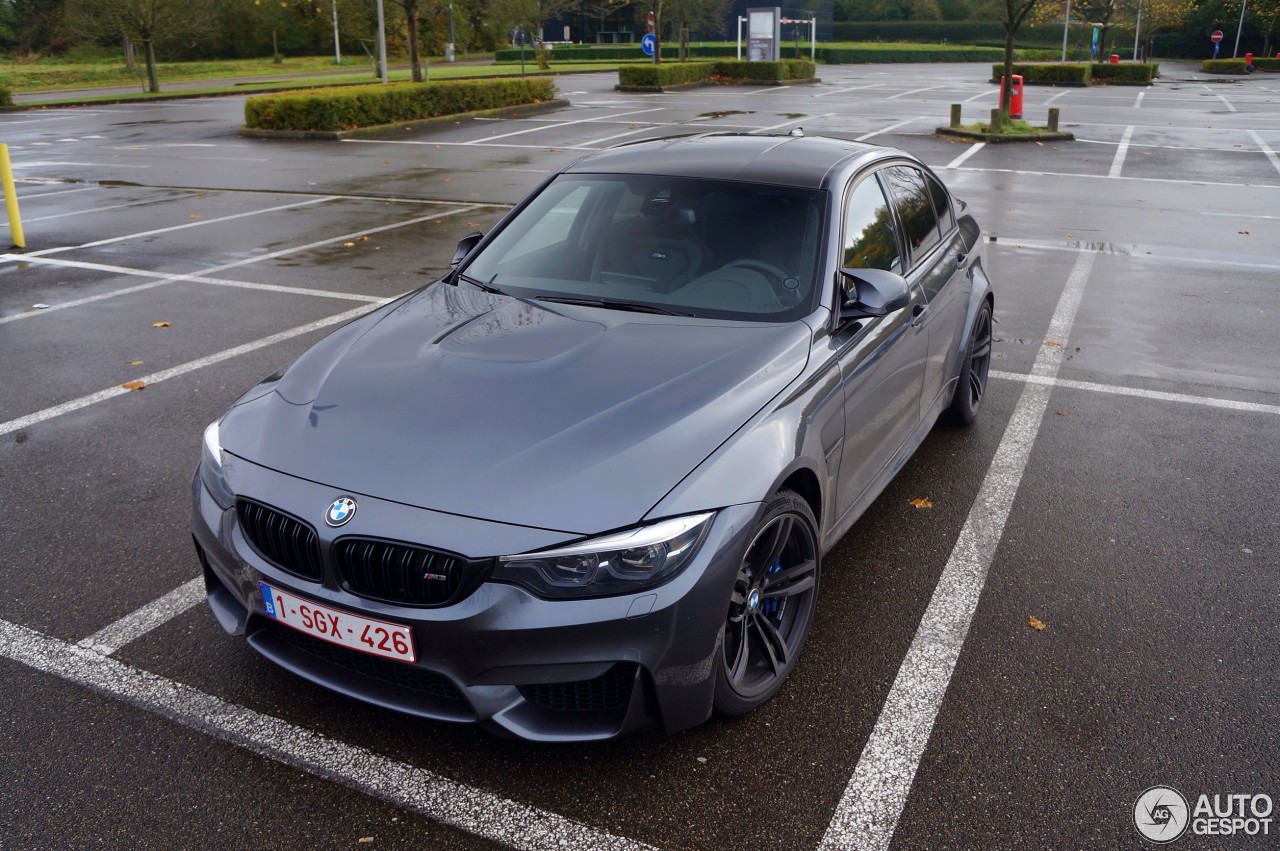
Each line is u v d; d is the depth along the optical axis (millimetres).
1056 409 5723
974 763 2840
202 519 2959
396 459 2699
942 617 3609
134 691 3143
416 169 16266
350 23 39812
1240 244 10328
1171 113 26797
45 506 4438
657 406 2836
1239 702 3119
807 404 3086
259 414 3090
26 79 48938
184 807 2652
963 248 5012
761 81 38969
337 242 10391
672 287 3570
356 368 3162
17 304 8000
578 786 2729
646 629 2508
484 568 2461
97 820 2604
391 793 2701
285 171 16188
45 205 13023
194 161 17734
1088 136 21078
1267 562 4004
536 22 44438
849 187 3916
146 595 3719
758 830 2582
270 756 2846
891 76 45938
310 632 2688
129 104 34219
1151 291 8406
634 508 2533
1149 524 4324
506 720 2549
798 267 3555
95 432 5309
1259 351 6789
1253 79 47344
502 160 17312
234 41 75000
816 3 68688
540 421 2781
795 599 3236
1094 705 3104
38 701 3088
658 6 42438
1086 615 3619
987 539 4195
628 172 4133
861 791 2727
